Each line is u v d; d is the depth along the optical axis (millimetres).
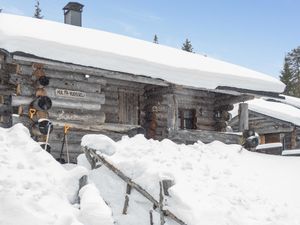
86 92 12102
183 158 10664
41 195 6254
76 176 7086
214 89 13617
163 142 11492
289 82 47125
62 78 11789
